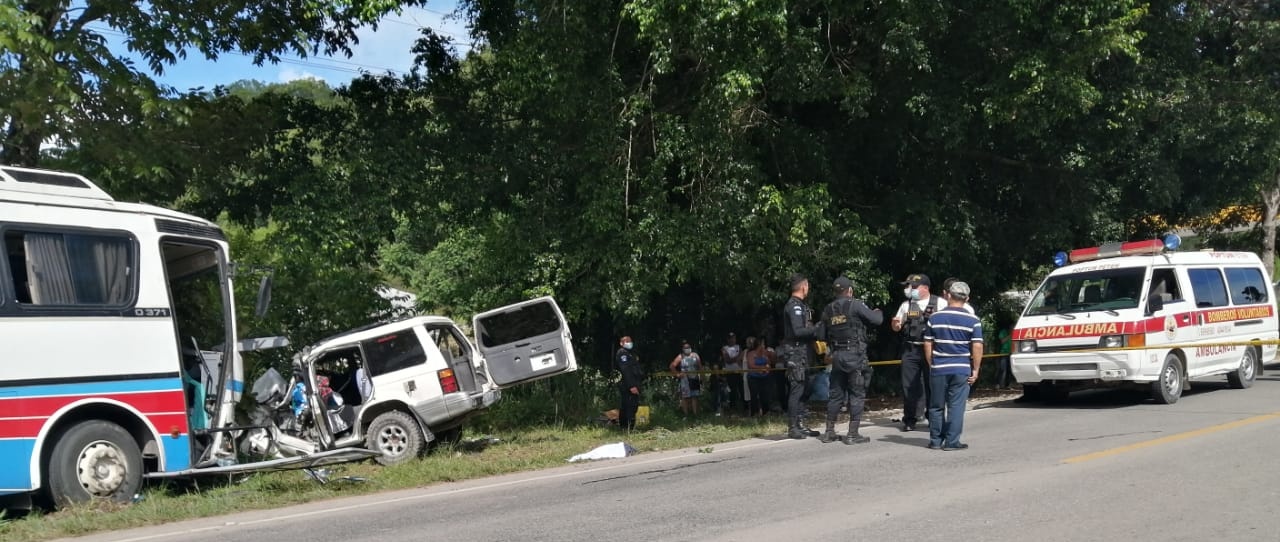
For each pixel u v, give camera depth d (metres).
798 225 14.80
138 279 9.84
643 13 12.95
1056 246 20.16
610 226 14.80
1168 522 6.70
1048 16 15.32
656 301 20.42
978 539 6.37
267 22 13.93
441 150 15.14
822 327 11.92
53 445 9.09
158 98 12.34
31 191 9.38
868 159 18.86
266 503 9.19
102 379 9.38
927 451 10.46
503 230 15.75
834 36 16.20
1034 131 16.12
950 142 16.75
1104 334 14.20
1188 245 36.44
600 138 14.70
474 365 13.32
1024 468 9.00
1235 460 8.97
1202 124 18.67
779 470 9.57
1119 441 10.47
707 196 14.98
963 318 10.55
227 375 10.77
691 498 8.23
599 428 15.66
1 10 10.81
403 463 11.39
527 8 14.36
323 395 12.18
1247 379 16.62
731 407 19.41
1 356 8.70
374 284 17.27
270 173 14.98
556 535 6.97
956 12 15.79
